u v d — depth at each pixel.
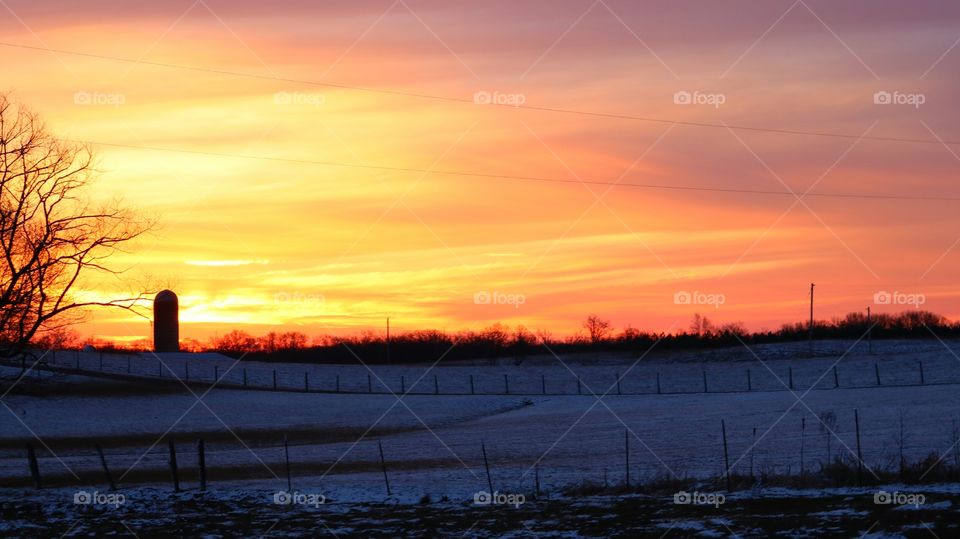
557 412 65.56
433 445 48.69
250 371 95.88
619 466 36.28
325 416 67.38
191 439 56.28
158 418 66.19
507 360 119.69
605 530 22.06
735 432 45.66
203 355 104.25
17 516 27.70
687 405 64.56
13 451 50.91
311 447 50.81
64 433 59.34
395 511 26.86
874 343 117.88
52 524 26.16
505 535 22.25
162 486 35.59
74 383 77.50
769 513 22.66
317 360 122.06
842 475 27.39
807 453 35.78
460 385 92.25
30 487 35.91
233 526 25.23
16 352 33.00
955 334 124.06
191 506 29.14
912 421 44.25
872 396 60.53
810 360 103.44
